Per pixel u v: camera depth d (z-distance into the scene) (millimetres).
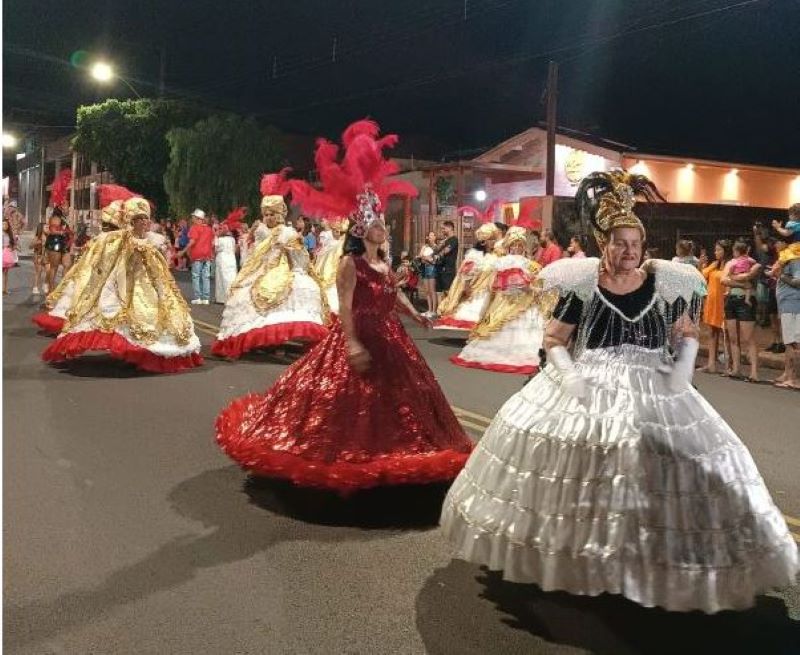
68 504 5078
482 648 3461
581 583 3318
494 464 3680
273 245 10008
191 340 9453
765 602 3924
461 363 10344
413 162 29047
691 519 3322
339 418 4938
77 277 10578
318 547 4500
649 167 23328
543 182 22953
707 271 10891
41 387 8344
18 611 3713
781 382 9844
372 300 5164
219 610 3758
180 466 5879
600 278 3832
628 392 3619
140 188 34969
